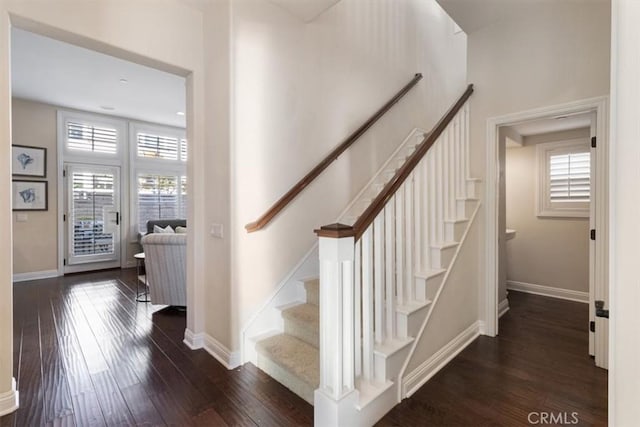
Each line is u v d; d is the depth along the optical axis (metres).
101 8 2.11
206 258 2.60
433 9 4.45
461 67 4.99
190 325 2.66
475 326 2.84
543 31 2.60
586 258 3.83
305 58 2.80
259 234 2.46
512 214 4.38
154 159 6.39
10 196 1.80
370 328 1.80
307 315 2.35
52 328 3.03
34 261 5.11
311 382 1.84
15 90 4.62
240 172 2.35
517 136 4.04
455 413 1.79
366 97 3.43
